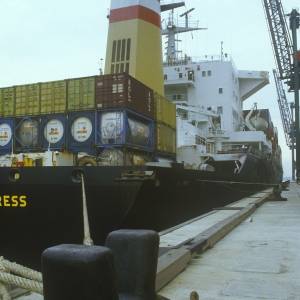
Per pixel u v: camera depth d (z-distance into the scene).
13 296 3.88
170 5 31.05
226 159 22.97
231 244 6.84
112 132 16.05
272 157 38.25
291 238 7.38
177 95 34.25
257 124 36.94
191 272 4.88
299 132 37.69
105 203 9.72
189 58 35.84
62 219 10.13
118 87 16.23
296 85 37.88
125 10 24.09
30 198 10.29
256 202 14.78
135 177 9.45
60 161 12.05
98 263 1.72
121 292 2.46
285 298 3.80
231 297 3.85
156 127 19.20
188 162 23.09
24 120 17.81
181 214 13.15
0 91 18.38
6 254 10.88
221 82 33.38
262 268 5.02
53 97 17.30
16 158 12.38
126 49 23.66
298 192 25.16
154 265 2.54
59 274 1.73
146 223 10.73
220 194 17.75
